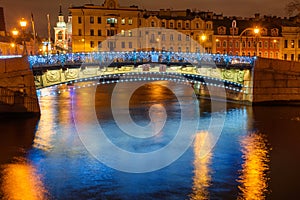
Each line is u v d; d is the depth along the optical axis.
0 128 35.34
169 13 108.00
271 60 50.97
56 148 29.62
